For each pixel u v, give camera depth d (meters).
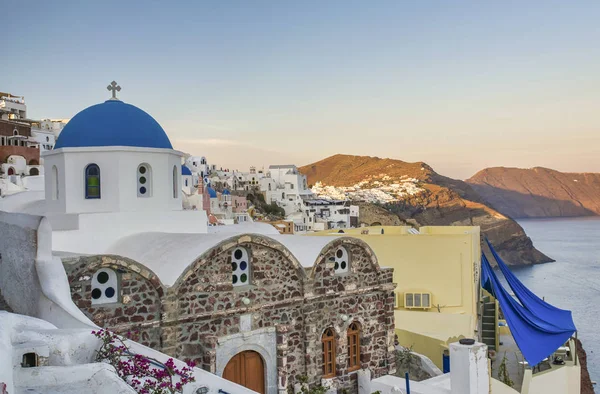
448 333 32.62
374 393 19.34
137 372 12.20
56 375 11.23
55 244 22.45
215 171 176.75
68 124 26.19
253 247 21.83
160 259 21.19
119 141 25.09
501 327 44.47
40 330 13.05
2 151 89.06
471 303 36.66
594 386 50.00
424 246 37.38
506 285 119.88
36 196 32.31
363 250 25.31
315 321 23.44
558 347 33.66
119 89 27.69
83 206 24.88
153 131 26.58
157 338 19.27
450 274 36.91
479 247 48.06
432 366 27.06
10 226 18.56
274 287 22.34
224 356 20.72
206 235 22.09
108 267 18.39
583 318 85.19
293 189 185.75
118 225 24.48
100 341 13.23
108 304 18.44
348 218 171.38
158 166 26.19
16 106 114.81
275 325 22.33
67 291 16.09
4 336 11.48
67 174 24.81
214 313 20.42
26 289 16.89
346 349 24.62
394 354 26.45
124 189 25.06
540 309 37.81
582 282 136.12
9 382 10.28
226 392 12.73
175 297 19.47
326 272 24.03
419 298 36.25
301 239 25.94
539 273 160.12
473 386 17.48
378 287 25.80
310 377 23.02
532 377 31.98
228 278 21.03
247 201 158.00
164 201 26.45
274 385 22.27
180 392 11.81
